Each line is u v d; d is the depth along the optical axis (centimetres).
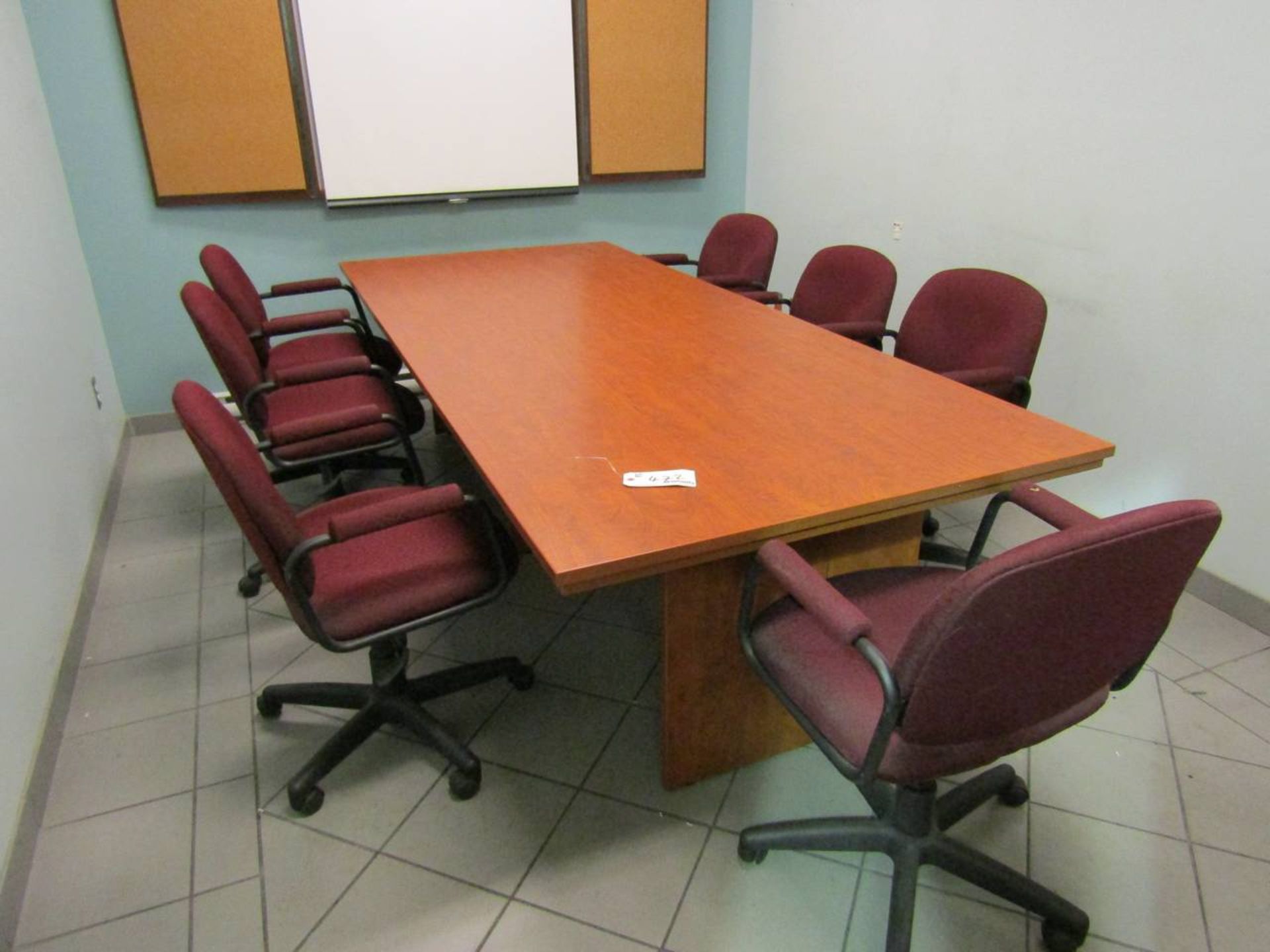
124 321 337
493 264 316
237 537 266
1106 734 182
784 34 387
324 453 223
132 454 331
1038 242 273
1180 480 237
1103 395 257
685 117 407
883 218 347
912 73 315
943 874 150
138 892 147
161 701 194
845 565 161
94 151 312
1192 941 137
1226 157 210
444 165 369
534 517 128
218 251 265
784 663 131
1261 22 197
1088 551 90
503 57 362
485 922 141
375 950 137
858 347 209
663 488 137
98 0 297
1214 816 161
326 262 367
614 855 154
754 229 324
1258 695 193
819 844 145
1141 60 228
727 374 190
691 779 169
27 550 188
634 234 427
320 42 331
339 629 144
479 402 175
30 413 213
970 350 220
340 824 161
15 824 151
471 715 188
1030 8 261
